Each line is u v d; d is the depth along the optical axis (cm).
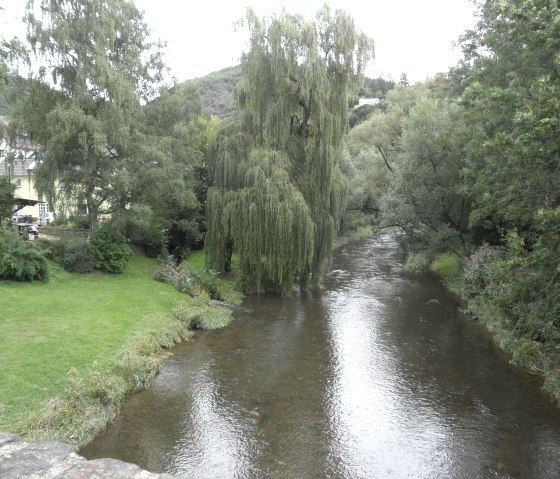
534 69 1636
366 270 3331
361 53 2370
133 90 2327
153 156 2292
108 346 1384
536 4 1149
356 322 2008
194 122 3033
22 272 1917
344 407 1207
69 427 974
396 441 1049
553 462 970
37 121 2219
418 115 2764
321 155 2334
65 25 2102
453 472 936
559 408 1212
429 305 2320
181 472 905
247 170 2297
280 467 940
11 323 1450
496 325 1842
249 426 1095
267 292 2544
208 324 1880
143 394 1241
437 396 1283
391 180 3125
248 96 2395
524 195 1217
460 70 2648
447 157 2675
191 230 3169
